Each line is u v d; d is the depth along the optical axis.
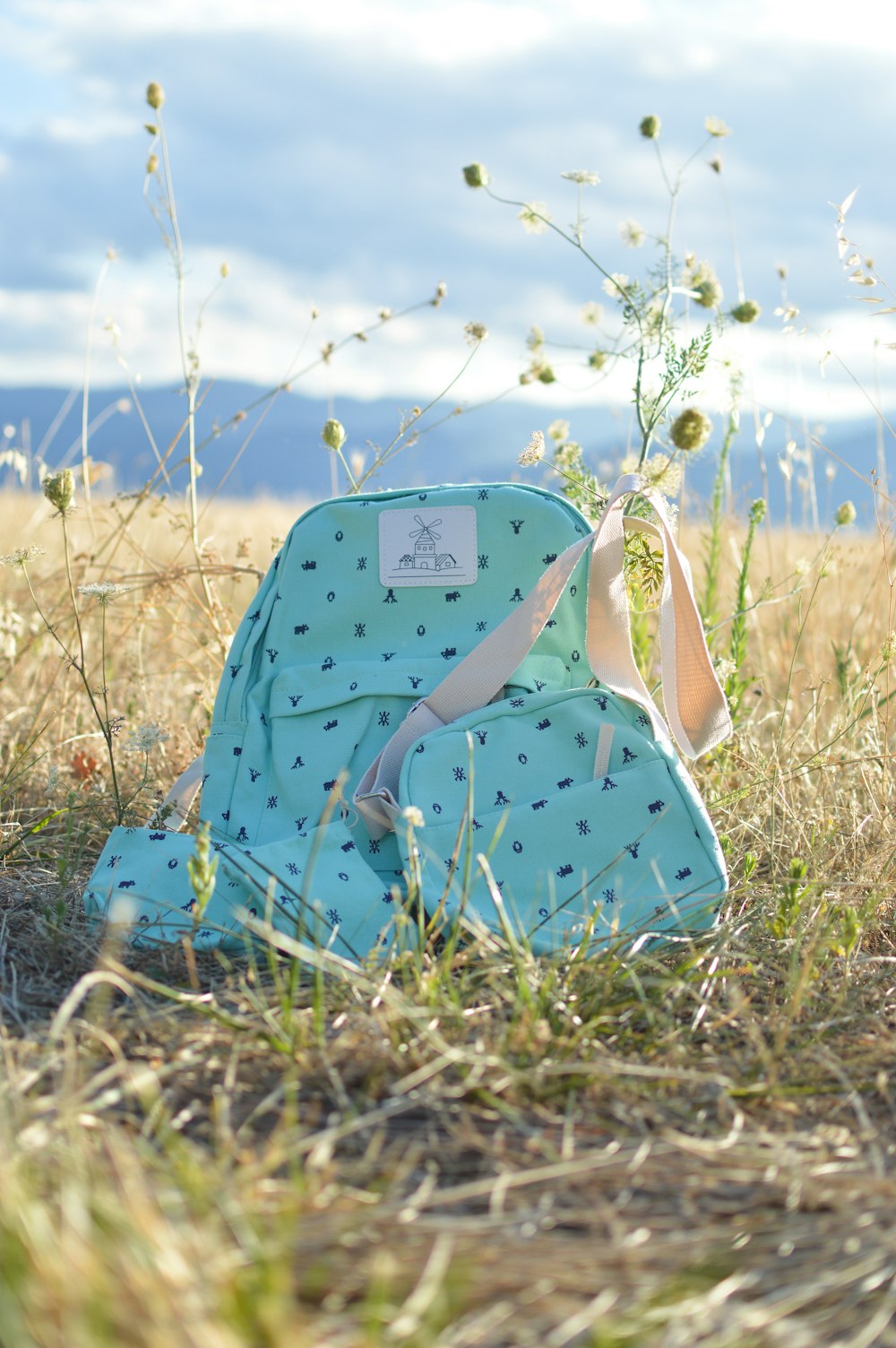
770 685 4.11
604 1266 1.34
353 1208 1.40
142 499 3.89
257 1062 1.82
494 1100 1.69
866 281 3.07
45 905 2.50
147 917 2.36
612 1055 1.90
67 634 4.38
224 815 2.64
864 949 2.49
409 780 2.42
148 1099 1.65
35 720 3.55
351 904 2.31
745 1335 1.26
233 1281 1.15
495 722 2.51
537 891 2.30
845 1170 1.59
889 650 3.40
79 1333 1.03
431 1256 1.32
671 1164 1.58
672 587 2.56
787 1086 1.83
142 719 3.82
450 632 2.72
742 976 2.24
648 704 2.53
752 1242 1.42
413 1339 1.17
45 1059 1.74
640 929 2.28
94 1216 1.22
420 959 2.07
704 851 2.40
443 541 2.72
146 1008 2.02
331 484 3.77
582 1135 1.66
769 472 3.82
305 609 2.76
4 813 3.03
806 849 2.87
